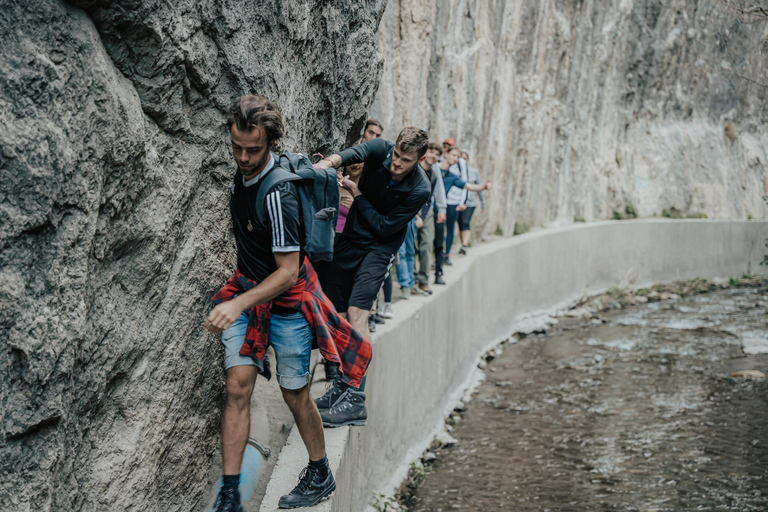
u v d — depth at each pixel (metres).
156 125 2.72
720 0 13.55
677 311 15.56
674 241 19.14
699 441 7.93
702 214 21.94
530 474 7.09
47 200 1.99
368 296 4.24
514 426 8.45
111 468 2.51
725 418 8.65
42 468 2.04
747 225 21.28
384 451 6.12
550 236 14.53
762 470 7.16
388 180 4.12
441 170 9.99
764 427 8.33
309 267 3.17
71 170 2.08
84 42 2.18
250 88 3.33
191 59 2.79
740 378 10.24
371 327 6.14
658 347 12.13
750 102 22.17
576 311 15.09
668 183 21.47
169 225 2.76
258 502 3.54
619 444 7.87
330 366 3.29
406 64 10.30
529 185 15.94
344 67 5.06
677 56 21.73
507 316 12.66
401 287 7.77
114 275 2.52
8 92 1.92
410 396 7.02
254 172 2.66
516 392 9.73
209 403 3.33
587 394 9.60
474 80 12.99
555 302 14.91
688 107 22.59
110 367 2.46
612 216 20.20
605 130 20.20
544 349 12.02
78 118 2.14
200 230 3.13
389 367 6.17
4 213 1.89
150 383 2.75
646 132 21.67
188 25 2.74
